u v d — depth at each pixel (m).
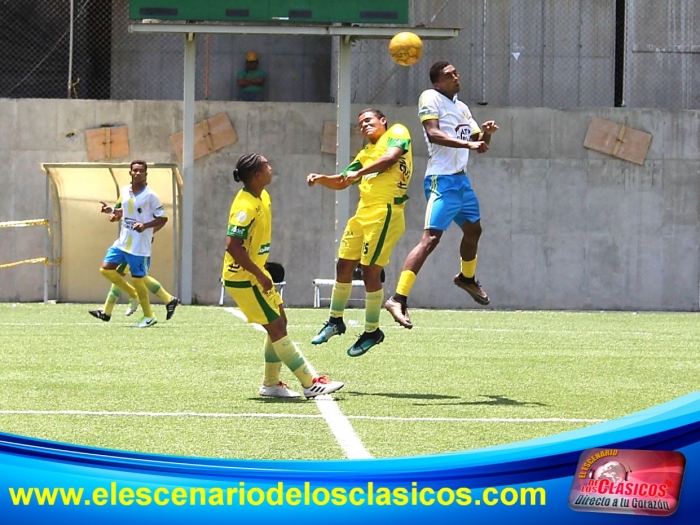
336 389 11.33
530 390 12.23
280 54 35.62
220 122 32.66
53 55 35.16
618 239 33.31
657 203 33.34
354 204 32.94
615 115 33.31
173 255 31.52
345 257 13.30
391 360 15.41
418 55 15.07
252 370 13.70
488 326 23.02
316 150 32.81
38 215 32.50
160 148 32.62
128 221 20.88
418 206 32.94
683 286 33.44
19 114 32.47
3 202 32.44
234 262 10.95
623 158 33.25
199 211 32.62
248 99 34.97
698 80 35.00
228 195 32.69
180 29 29.45
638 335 20.86
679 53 34.94
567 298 33.25
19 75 35.00
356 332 20.45
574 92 35.12
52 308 27.91
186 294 30.78
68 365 13.98
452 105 13.46
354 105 33.06
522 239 33.19
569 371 14.20
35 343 17.11
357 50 34.09
